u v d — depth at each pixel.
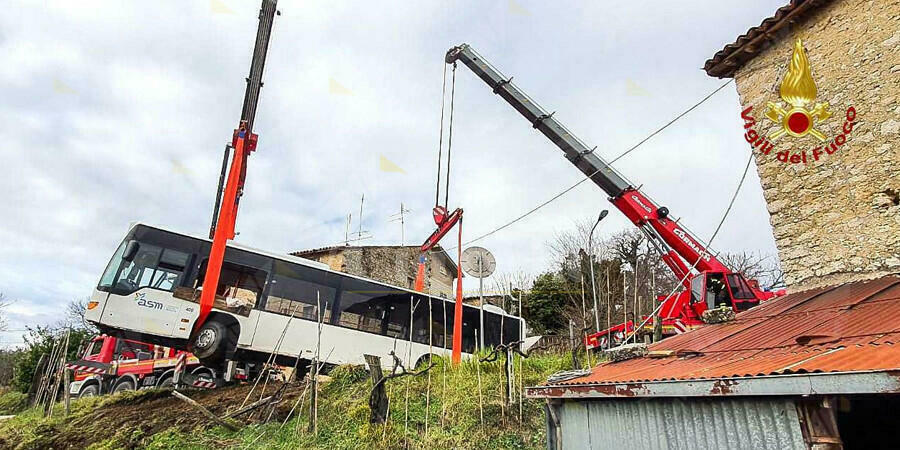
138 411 10.04
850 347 3.84
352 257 22.81
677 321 11.48
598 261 23.27
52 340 23.55
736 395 3.82
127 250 11.53
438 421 8.34
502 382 9.05
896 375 2.98
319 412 9.07
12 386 26.05
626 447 4.80
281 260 13.57
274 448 7.97
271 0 10.30
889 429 5.57
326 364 13.14
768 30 7.97
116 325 11.11
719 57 8.69
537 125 13.88
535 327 23.62
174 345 11.78
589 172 13.11
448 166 16.14
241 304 12.39
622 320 19.16
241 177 12.82
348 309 14.12
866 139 6.80
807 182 7.44
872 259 6.54
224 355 11.76
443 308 16.23
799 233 7.47
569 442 5.54
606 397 4.97
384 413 7.98
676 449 4.34
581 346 11.64
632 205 12.48
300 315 13.26
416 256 27.34
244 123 11.04
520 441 7.72
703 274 11.49
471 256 12.49
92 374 16.11
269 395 10.46
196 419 9.20
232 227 12.99
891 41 6.71
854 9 7.15
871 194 6.67
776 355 4.29
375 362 8.29
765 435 3.75
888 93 6.66
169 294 11.69
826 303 5.95
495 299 22.77
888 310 4.77
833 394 3.35
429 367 8.95
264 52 10.67
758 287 12.53
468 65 15.23
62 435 9.17
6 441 9.34
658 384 4.39
